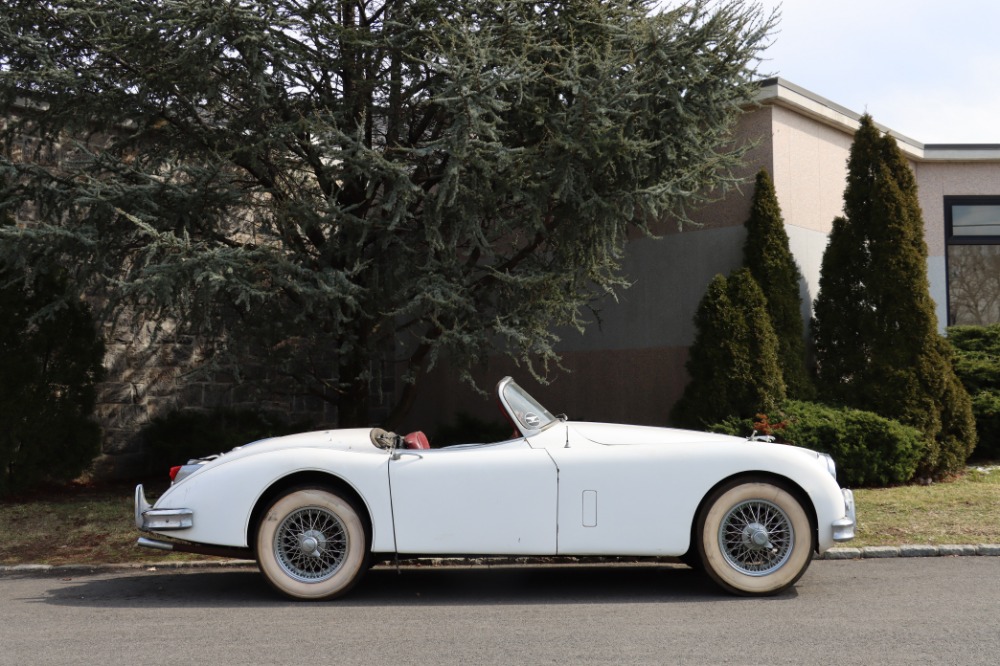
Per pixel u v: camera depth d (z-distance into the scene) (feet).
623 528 18.47
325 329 33.27
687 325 41.70
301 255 30.83
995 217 48.70
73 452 36.60
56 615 17.69
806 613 16.70
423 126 34.01
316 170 31.68
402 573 22.07
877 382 36.65
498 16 29.78
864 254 38.01
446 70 26.99
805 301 41.09
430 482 18.66
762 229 38.37
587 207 29.99
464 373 30.71
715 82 30.27
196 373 32.55
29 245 27.76
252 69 28.25
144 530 18.83
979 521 25.88
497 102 26.81
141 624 16.66
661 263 42.96
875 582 19.69
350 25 31.94
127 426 41.86
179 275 26.58
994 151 48.06
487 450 19.06
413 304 29.04
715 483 18.43
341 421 37.63
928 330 36.63
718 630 15.43
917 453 33.55
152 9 27.14
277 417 46.98
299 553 18.85
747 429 34.42
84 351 36.73
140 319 41.45
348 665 13.51
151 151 32.30
